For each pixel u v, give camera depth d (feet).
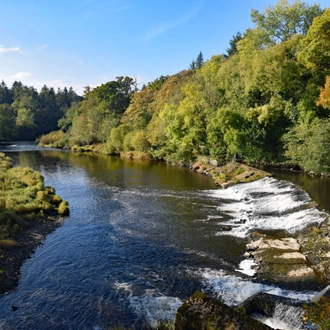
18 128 446.19
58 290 47.93
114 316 41.45
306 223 69.26
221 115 147.02
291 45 137.90
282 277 49.39
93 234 71.56
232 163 147.23
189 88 187.32
